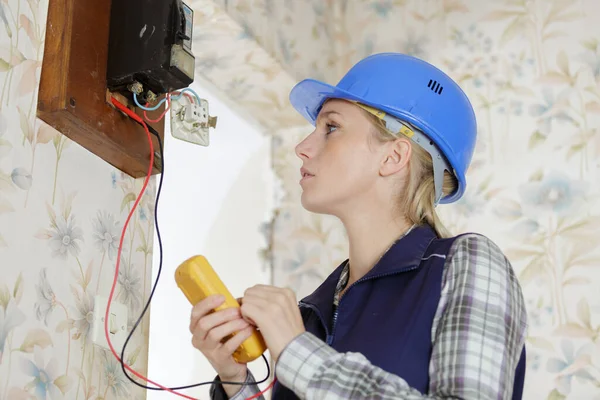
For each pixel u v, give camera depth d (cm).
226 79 237
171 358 220
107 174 148
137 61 142
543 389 196
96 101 138
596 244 205
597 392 192
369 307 110
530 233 211
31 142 126
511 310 101
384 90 131
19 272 118
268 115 251
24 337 117
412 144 128
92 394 133
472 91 232
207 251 239
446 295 103
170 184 238
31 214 124
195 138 174
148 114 156
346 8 266
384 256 116
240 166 251
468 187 221
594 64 222
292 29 242
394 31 254
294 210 248
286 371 95
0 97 119
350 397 91
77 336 131
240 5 215
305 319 125
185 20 146
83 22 139
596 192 210
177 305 226
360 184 126
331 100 135
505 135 223
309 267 241
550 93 223
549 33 230
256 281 241
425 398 91
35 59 131
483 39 237
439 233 124
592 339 197
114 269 146
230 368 112
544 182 215
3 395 111
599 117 217
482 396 91
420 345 102
